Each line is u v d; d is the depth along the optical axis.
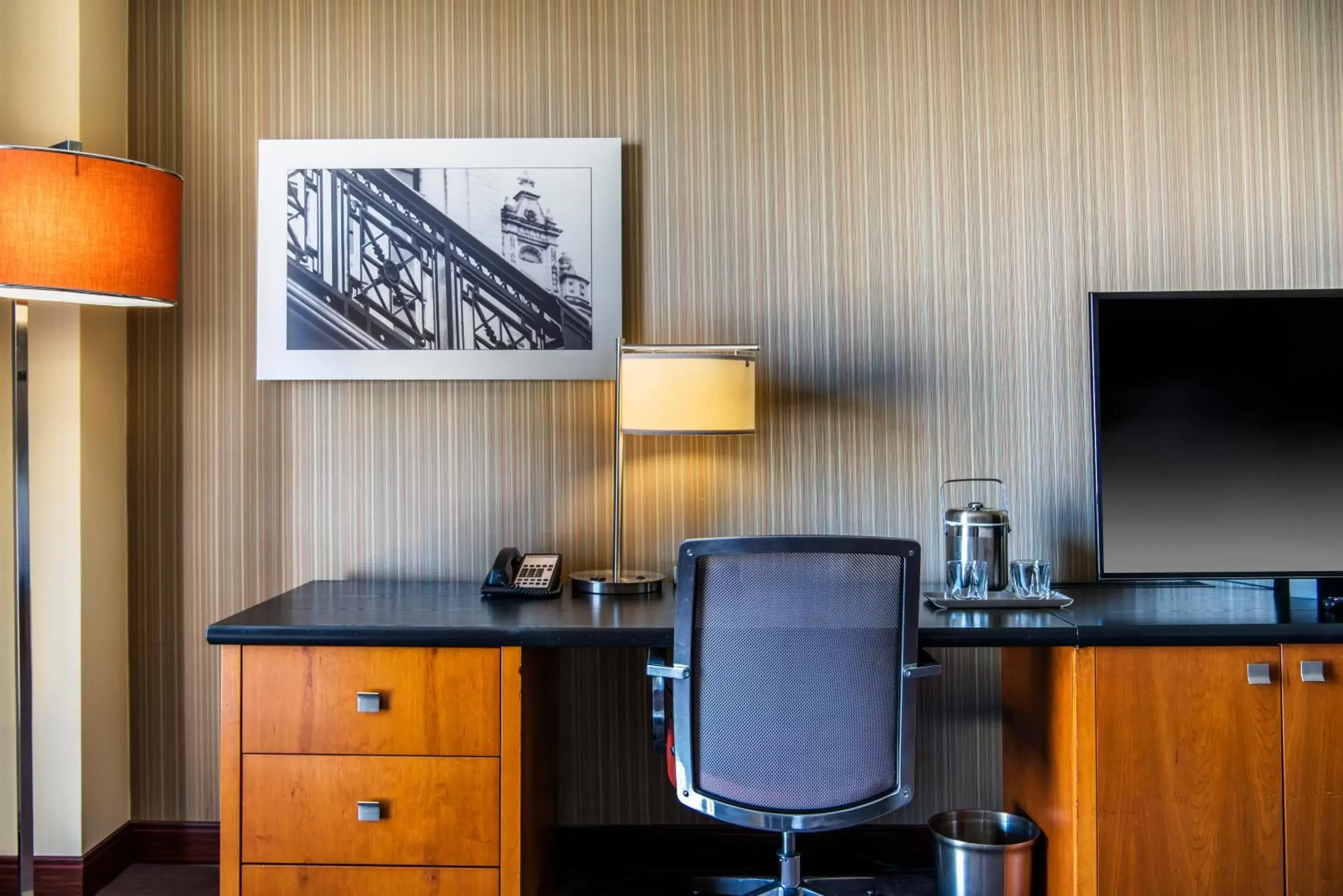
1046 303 2.50
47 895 2.31
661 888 2.41
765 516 2.52
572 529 2.53
